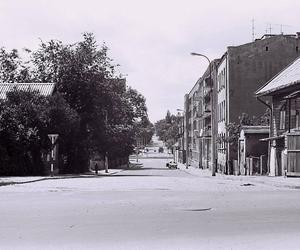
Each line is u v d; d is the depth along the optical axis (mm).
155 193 21156
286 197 18719
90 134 57688
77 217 13406
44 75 57750
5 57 77438
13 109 44125
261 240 9906
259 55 62812
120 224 12156
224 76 66562
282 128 39531
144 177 39969
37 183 30500
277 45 62750
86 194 20922
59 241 10008
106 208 15422
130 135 88625
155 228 11516
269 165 42656
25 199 18797
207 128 85688
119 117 63594
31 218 13266
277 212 14109
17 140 43750
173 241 9891
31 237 10477
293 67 41938
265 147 50125
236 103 62562
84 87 56062
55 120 45562
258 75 62750
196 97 105438
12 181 31766
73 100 56719
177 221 12578
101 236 10539
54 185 27969
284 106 39031
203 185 27234
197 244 9547
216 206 15773
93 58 56938
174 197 19094
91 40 57719
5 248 9305
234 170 57344
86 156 56438
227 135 59594
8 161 43062
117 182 30484
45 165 46906
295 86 35531
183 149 136625
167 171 76812
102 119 57781
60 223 12375
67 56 56875
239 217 13164
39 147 44969
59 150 53875
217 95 74688
